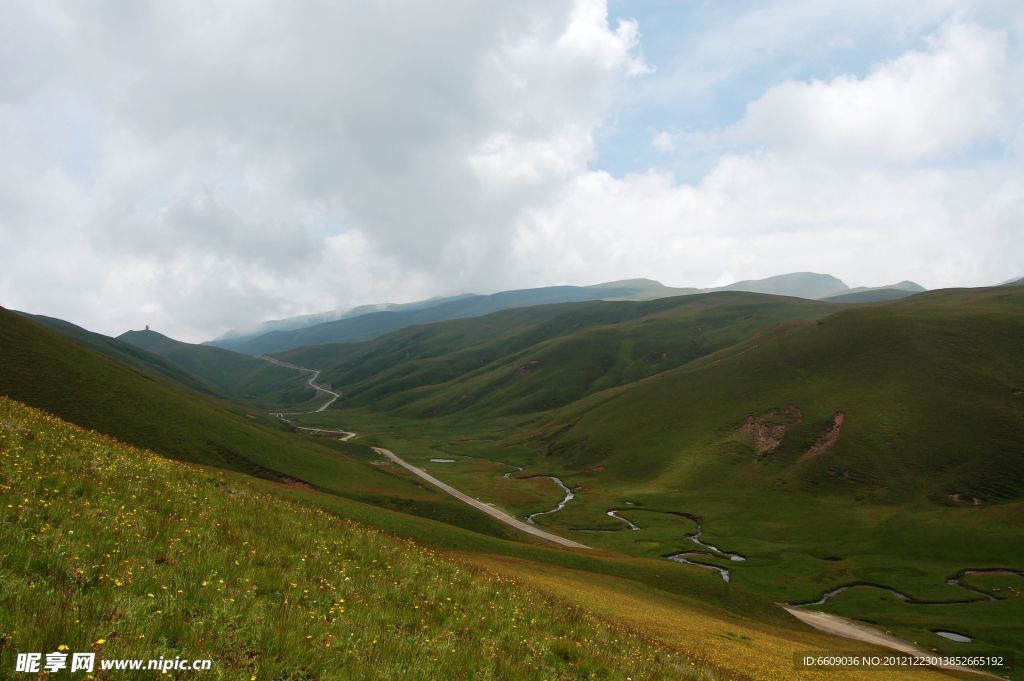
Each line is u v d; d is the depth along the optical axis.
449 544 60.34
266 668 9.23
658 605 50.16
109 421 77.88
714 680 20.95
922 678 40.31
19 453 18.42
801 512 134.50
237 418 120.06
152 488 19.92
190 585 11.64
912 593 88.00
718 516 137.12
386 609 15.02
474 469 192.25
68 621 8.54
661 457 183.38
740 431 180.12
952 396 159.25
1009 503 122.44
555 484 178.25
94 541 12.77
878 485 139.88
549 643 16.58
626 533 124.31
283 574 14.92
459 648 13.41
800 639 52.22
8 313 90.19
